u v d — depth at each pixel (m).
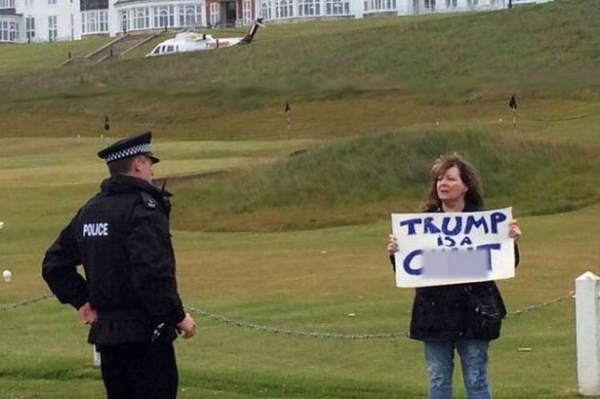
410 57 86.62
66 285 9.59
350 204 35.72
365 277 24.30
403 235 10.25
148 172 9.50
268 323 18.89
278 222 34.78
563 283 22.45
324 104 76.44
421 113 71.88
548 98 68.94
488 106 70.12
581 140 44.44
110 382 9.52
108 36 130.75
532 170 37.12
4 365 15.02
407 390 13.41
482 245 10.20
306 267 26.25
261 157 50.53
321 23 115.19
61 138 70.31
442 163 10.44
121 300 9.27
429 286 10.18
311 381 13.91
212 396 13.43
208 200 37.09
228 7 131.88
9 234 34.09
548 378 14.08
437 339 10.12
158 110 80.12
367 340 17.23
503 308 10.33
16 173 46.94
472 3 118.62
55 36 144.00
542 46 83.88
